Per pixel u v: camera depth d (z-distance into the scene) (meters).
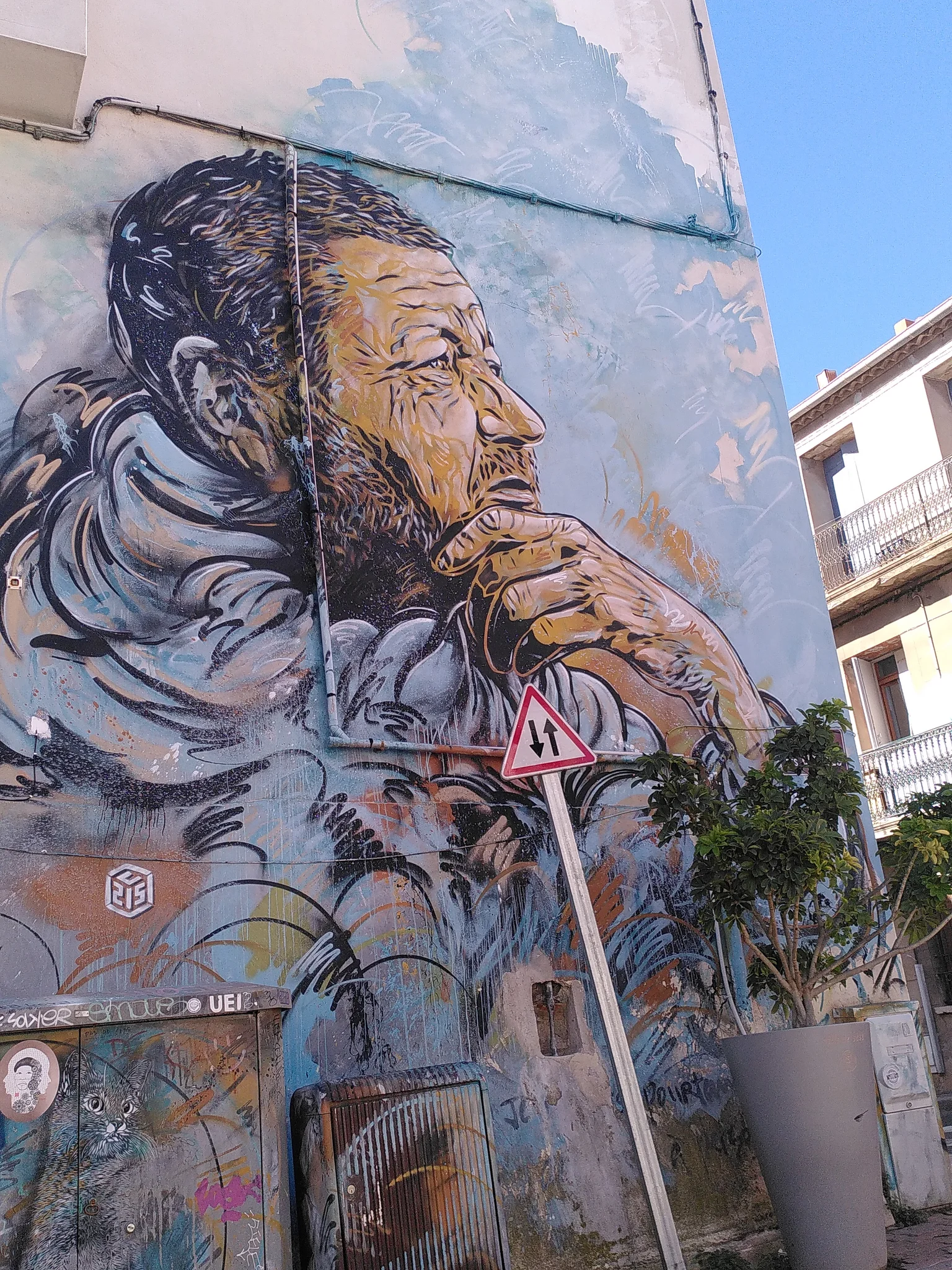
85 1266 3.68
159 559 5.76
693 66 9.58
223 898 5.35
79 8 5.92
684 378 8.35
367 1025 5.52
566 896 6.37
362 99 7.55
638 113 9.02
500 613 6.83
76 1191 3.74
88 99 6.44
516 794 6.43
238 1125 4.05
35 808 5.04
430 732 6.29
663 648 7.43
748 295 9.05
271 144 7.03
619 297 8.27
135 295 6.20
